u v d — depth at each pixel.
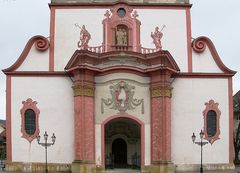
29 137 37.72
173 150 37.84
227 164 38.34
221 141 38.56
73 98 37.84
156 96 36.59
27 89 38.25
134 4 39.72
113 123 41.28
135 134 41.47
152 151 36.47
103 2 39.66
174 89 38.56
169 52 38.69
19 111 38.00
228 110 38.91
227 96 39.03
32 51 38.81
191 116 38.47
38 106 38.06
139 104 37.19
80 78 36.38
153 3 39.84
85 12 39.62
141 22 39.66
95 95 37.16
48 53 38.88
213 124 38.69
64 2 39.69
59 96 38.03
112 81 37.25
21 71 38.38
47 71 38.41
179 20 39.91
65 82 38.22
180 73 38.72
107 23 39.44
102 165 36.47
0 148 78.75
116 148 41.97
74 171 35.59
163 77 36.50
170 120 37.03
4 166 41.41
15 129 37.88
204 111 38.62
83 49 36.94
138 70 37.00
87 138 35.84
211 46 39.41
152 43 39.50
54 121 37.81
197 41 39.44
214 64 39.31
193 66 39.22
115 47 38.88
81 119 35.97
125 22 39.47
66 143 37.50
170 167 35.84
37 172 36.84
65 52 39.03
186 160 37.91
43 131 37.78
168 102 36.78
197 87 38.84
